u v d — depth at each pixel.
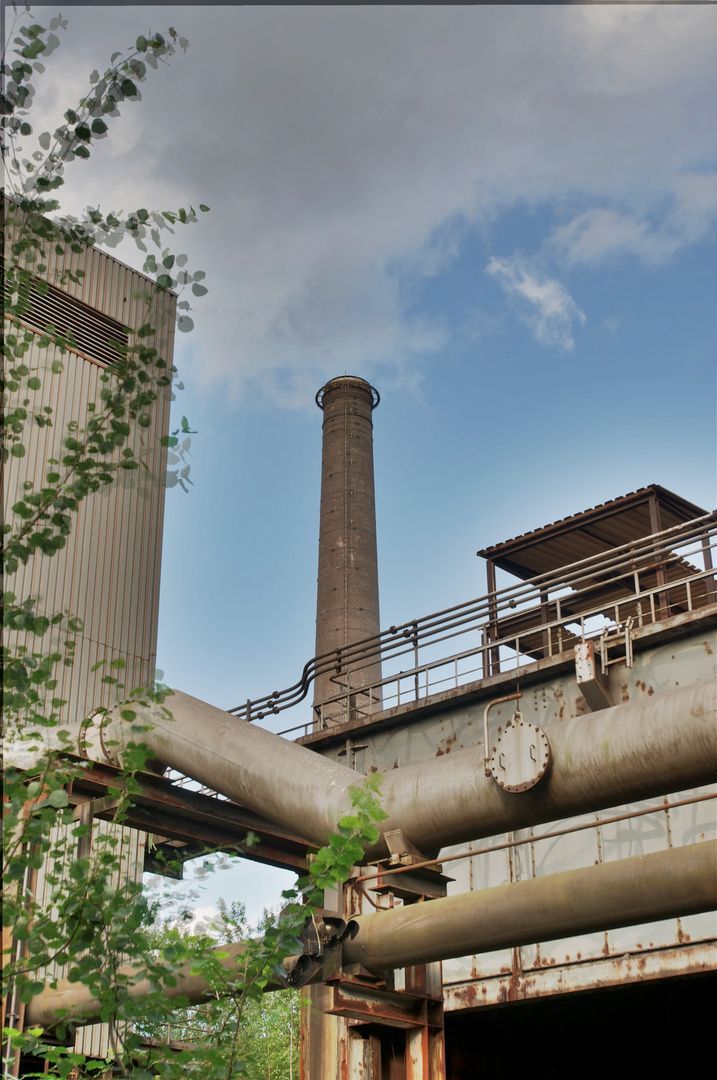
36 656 5.09
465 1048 19.44
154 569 19.31
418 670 18.86
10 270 5.50
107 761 10.08
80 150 5.54
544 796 7.66
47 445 17.19
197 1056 5.20
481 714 17.70
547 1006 20.25
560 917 6.77
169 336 19.58
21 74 5.46
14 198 5.45
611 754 7.36
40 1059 12.55
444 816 8.10
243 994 5.43
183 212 5.58
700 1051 20.78
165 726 9.88
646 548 16.70
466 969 17.09
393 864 8.27
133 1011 5.01
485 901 7.17
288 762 9.17
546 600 17.88
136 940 5.00
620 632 16.09
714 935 14.63
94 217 5.52
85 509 18.58
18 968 4.93
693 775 7.17
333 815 8.59
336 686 41.16
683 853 6.32
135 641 18.59
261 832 11.37
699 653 15.25
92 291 19.67
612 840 15.89
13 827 4.88
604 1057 22.88
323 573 46.12
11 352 5.46
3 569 5.08
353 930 7.63
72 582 17.91
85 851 10.03
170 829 10.77
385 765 18.67
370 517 47.91
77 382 18.41
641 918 6.49
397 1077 9.33
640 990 19.05
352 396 50.88
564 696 16.56
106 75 5.55
